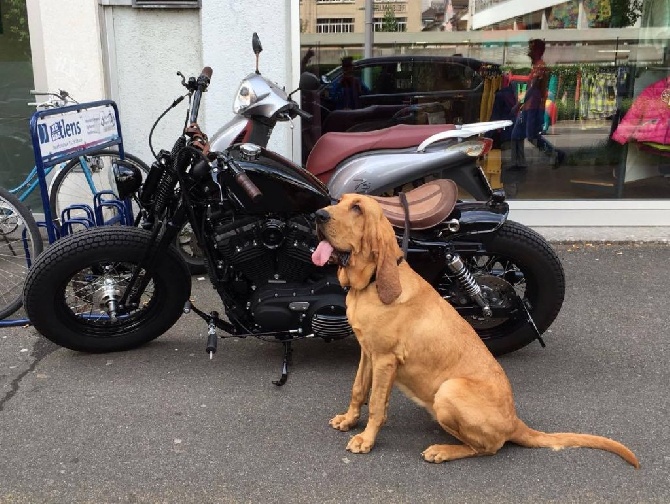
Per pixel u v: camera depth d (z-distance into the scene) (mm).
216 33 5328
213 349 3219
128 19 5379
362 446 2781
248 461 2742
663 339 3896
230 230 3225
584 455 2787
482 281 3383
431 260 3414
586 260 5234
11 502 2488
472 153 3842
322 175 4191
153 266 3451
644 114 6121
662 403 3199
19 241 4715
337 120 5797
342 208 2639
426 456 2721
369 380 2889
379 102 5836
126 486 2582
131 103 5547
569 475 2656
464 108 5984
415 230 3244
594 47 6027
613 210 6047
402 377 2773
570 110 6109
